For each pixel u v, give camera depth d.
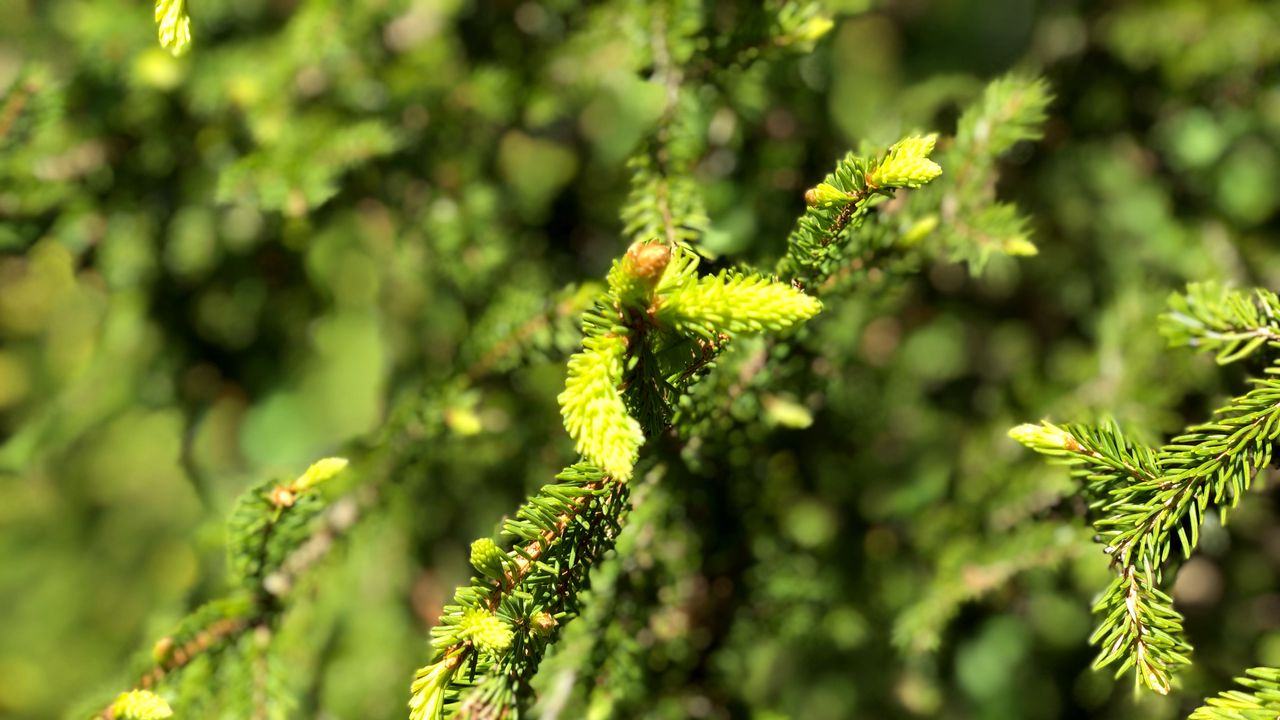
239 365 1.23
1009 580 0.97
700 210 0.86
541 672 0.86
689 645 0.90
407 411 0.90
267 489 0.83
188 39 0.79
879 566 1.01
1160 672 0.77
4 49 1.20
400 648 1.05
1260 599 1.01
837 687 1.05
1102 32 1.17
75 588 1.35
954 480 1.08
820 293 0.84
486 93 1.10
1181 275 1.08
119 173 1.09
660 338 0.76
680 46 0.88
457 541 1.10
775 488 0.92
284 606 0.86
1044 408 1.03
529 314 0.89
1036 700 1.05
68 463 1.33
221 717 0.84
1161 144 1.16
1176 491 0.78
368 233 1.19
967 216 0.85
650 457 0.84
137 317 1.16
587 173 1.18
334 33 1.03
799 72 1.00
